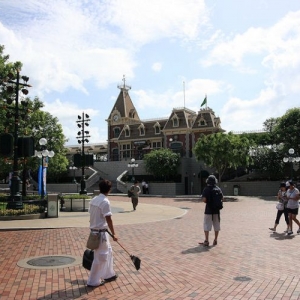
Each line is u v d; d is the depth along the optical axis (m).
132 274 7.39
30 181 51.75
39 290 6.28
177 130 57.25
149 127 62.47
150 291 6.25
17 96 17.89
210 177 10.80
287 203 12.83
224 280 6.93
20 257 8.88
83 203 20.97
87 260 6.56
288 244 10.80
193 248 10.17
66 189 50.62
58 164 38.09
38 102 31.84
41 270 7.61
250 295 6.00
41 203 19.66
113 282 6.79
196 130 56.00
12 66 24.27
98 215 6.43
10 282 6.76
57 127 35.84
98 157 73.94
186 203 30.45
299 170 46.12
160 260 8.68
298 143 44.12
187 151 56.19
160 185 46.94
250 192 44.47
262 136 48.00
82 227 14.07
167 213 20.72
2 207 18.95
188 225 15.37
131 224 15.53
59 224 14.69
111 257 6.95
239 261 8.55
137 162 52.62
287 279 6.95
